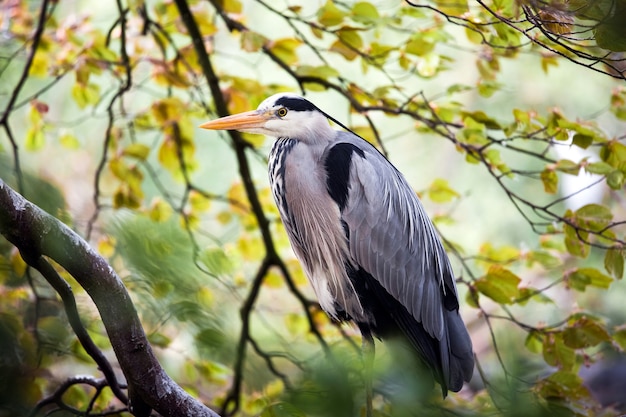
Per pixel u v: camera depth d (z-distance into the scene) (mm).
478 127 8977
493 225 18062
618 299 15164
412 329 8391
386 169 8547
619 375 13812
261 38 9609
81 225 8734
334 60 18375
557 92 18266
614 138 8641
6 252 6316
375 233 8258
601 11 5641
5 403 5000
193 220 11602
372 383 7348
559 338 8562
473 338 16875
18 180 5820
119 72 11719
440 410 5883
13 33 11562
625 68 8055
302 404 4641
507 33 7867
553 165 8648
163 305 5422
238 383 9719
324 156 8406
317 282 8766
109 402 9242
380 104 10422
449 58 9398
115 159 11234
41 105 10906
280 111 8516
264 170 17984
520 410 5621
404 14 9203
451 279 8867
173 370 10156
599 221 8562
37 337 7516
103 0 16891
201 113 11586
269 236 11141
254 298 11094
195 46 10711
